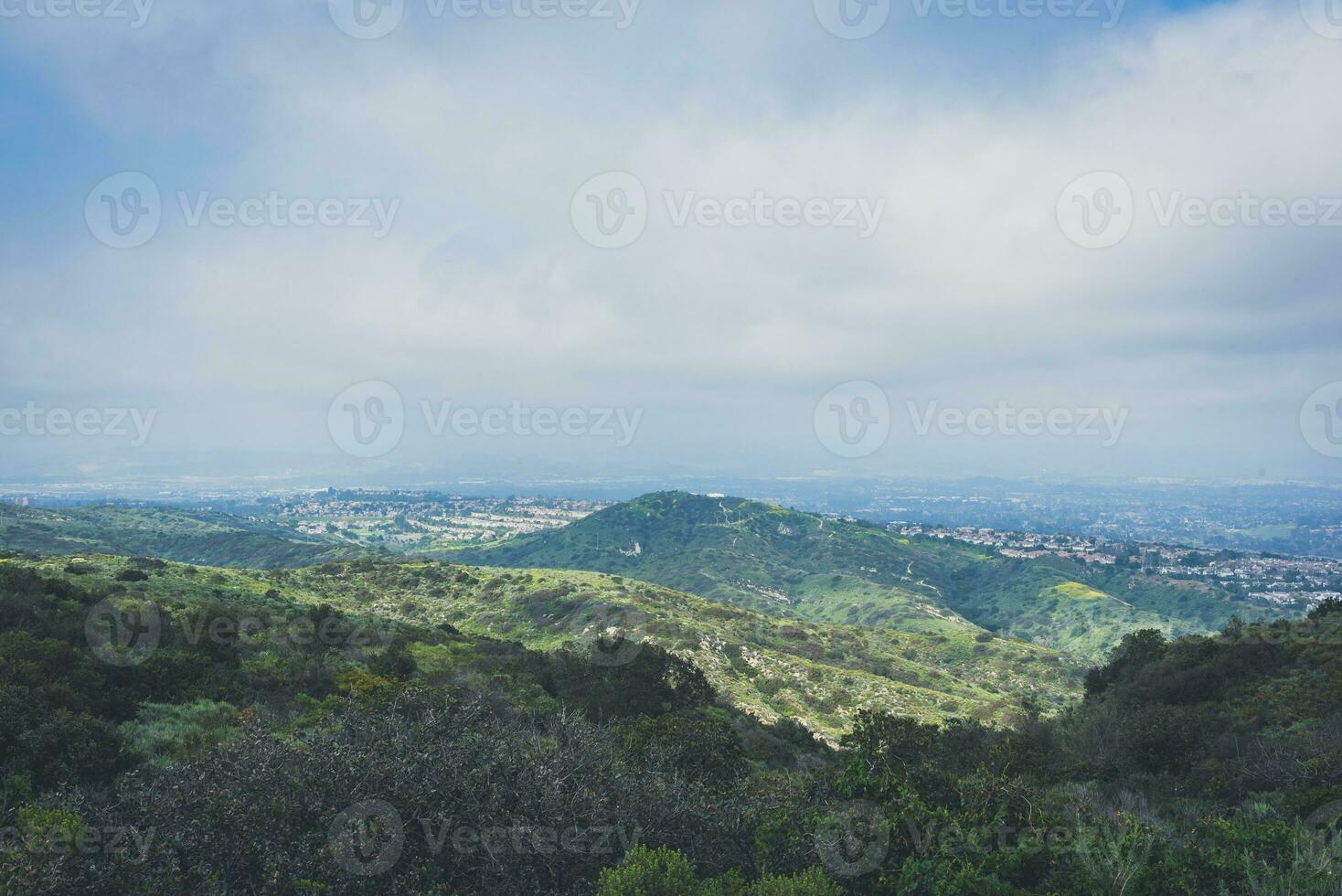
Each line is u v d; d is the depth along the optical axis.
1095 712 28.89
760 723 34.12
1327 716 20.12
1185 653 32.12
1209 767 17.84
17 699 13.66
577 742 12.55
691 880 9.08
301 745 11.13
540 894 9.82
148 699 18.95
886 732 19.25
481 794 10.79
